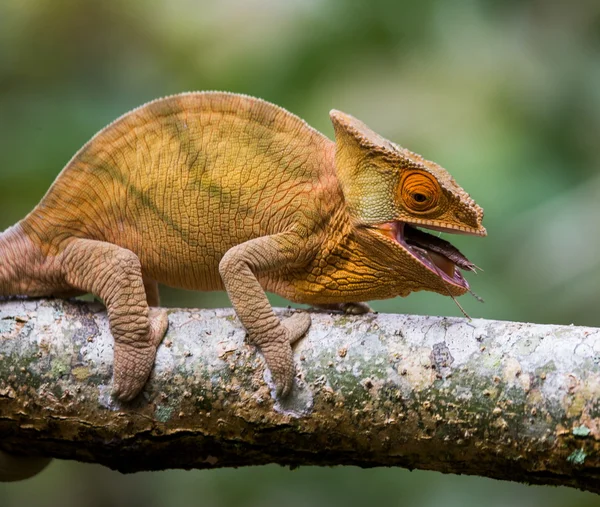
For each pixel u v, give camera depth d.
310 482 10.28
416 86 10.80
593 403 4.92
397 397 5.21
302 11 10.94
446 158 10.37
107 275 5.50
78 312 5.69
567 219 9.55
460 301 9.20
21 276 5.75
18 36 11.40
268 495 10.38
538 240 9.50
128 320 5.41
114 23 11.43
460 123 10.62
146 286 6.52
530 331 5.24
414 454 5.27
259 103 5.77
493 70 10.79
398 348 5.32
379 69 10.88
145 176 5.76
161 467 5.65
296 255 5.65
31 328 5.57
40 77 11.30
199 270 5.89
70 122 10.52
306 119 10.63
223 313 5.64
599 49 10.83
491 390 5.10
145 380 5.41
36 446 5.63
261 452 5.44
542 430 4.98
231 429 5.38
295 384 5.32
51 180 10.12
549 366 5.07
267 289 6.00
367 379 5.27
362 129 5.60
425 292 9.19
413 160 5.40
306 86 10.83
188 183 5.72
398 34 10.84
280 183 5.69
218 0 11.29
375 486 10.02
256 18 11.13
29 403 5.46
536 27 10.99
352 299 5.80
